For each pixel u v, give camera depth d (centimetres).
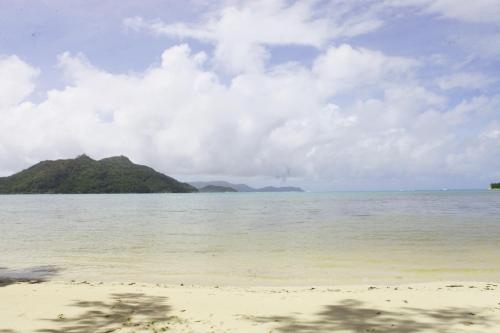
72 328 940
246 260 2172
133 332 908
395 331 903
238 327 938
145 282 1633
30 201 17600
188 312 1077
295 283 1596
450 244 2734
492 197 18188
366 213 7069
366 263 2041
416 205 10475
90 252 2544
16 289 1403
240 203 14275
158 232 3953
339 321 984
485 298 1212
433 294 1278
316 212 7725
